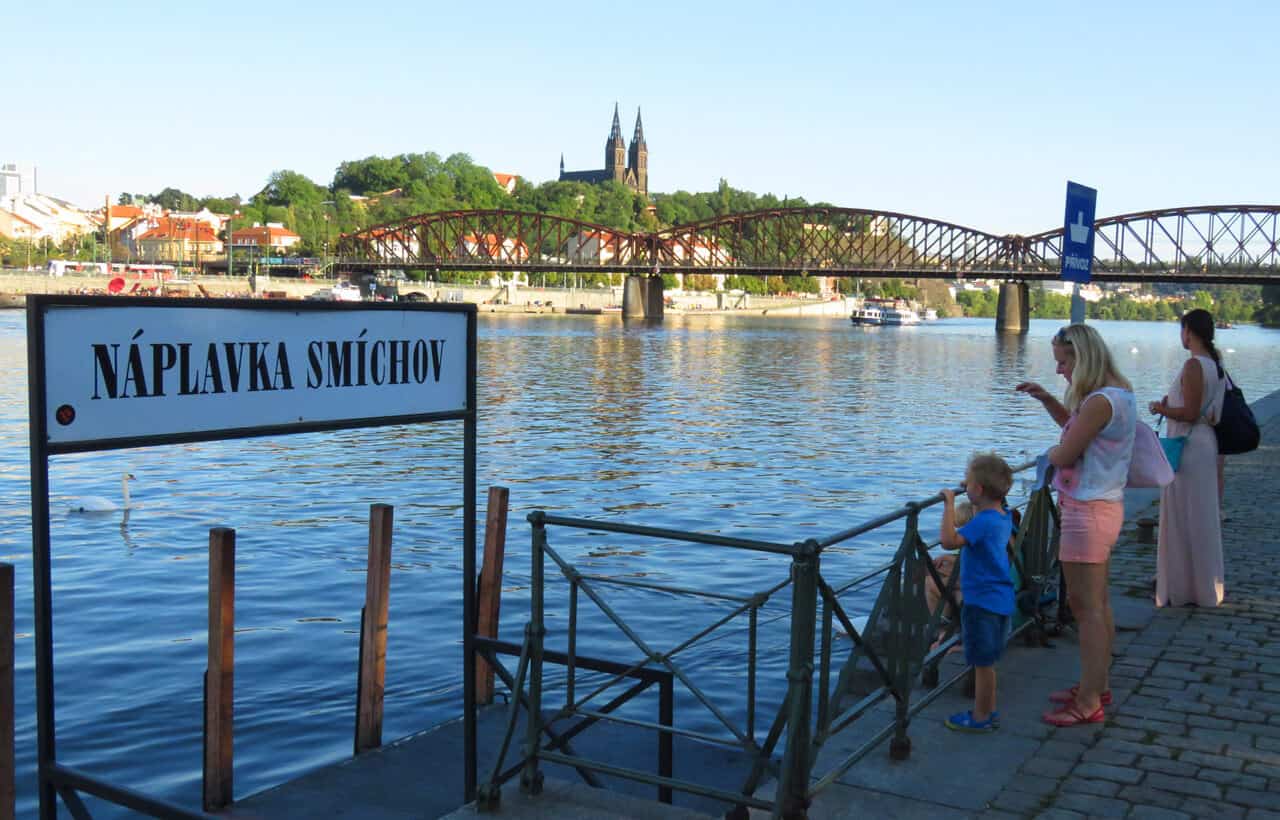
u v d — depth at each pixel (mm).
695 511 23375
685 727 9602
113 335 4383
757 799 5145
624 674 5555
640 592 15148
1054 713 6793
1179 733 6594
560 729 9148
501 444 34812
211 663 7227
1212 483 9219
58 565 17234
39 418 4191
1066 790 5793
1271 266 141750
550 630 13297
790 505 24297
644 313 187625
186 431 4637
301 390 5047
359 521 21375
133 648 12586
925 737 6527
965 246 169750
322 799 7613
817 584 5219
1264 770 6066
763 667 11398
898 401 54500
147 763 9180
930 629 6602
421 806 7512
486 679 9953
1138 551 11656
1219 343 144750
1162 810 5559
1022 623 8102
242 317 4793
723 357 92000
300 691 10977
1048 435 40188
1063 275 10734
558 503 24078
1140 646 8273
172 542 19125
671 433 38844
